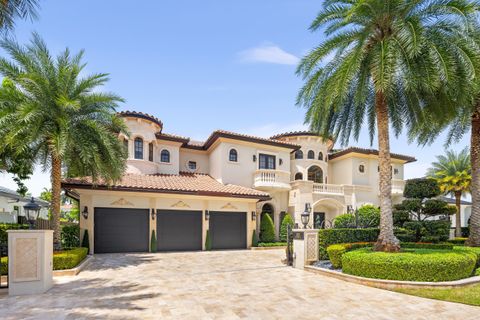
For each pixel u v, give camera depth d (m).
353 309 7.85
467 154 32.72
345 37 13.08
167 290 9.82
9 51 13.80
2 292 9.32
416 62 11.85
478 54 11.29
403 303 8.39
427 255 10.67
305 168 29.91
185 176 25.33
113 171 15.30
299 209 26.56
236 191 22.62
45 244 9.67
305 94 14.51
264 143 27.14
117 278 11.67
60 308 7.85
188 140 26.50
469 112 15.96
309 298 8.91
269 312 7.60
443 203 17.64
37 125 13.06
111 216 19.48
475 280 10.38
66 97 14.00
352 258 11.40
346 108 15.77
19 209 32.03
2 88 13.66
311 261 14.03
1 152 13.69
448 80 10.75
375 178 32.53
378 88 11.77
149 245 20.12
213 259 17.05
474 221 16.14
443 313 7.53
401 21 11.76
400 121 15.38
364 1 11.38
